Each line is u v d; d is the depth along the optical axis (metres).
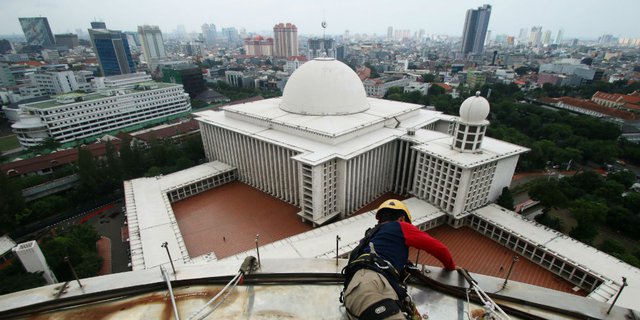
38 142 119.75
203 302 9.41
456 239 65.31
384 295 6.11
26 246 49.91
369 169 74.50
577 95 184.12
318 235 58.75
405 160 77.62
